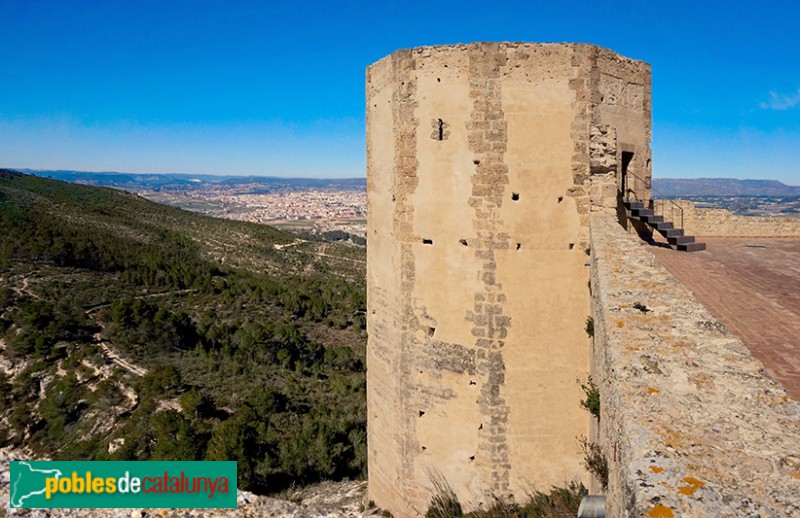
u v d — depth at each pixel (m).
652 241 15.55
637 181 13.37
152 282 50.72
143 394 28.86
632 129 13.03
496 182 11.29
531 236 11.36
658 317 5.92
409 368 12.37
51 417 27.50
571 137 11.34
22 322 34.75
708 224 19.16
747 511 2.81
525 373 11.51
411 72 11.75
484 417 11.64
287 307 51.72
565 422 11.61
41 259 48.03
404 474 12.62
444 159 11.61
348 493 16.72
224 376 33.91
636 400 4.11
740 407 3.95
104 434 26.02
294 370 37.53
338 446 22.88
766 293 9.57
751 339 7.02
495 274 11.40
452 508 11.79
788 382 5.63
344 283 64.00
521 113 11.24
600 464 7.29
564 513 10.45
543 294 11.45
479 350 11.59
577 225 11.45
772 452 3.34
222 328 40.81
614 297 6.64
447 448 12.04
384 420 13.42
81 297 41.56
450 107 11.46
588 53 11.32
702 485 3.04
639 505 2.95
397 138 12.05
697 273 11.43
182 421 23.95
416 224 12.01
